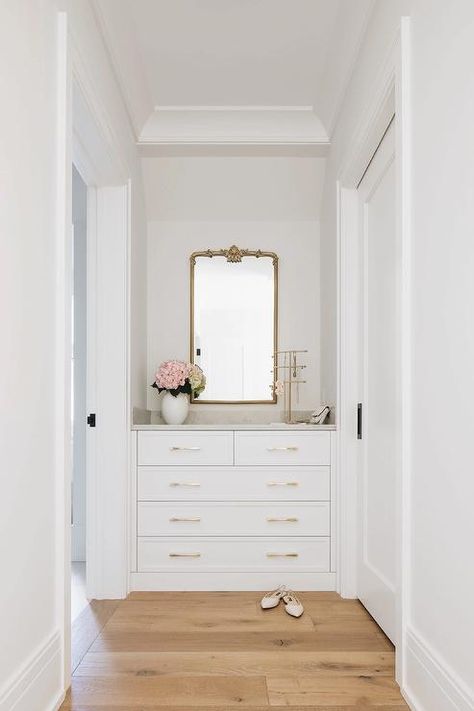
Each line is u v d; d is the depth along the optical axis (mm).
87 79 2322
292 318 4051
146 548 3307
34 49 1787
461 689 1576
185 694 2055
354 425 3189
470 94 1550
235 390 3996
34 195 1789
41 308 1848
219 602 3088
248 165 3879
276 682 2145
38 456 1821
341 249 3252
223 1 2697
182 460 3326
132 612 2922
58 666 1959
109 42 2646
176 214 4051
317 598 3158
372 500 2840
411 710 1938
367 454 2941
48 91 1913
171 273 4051
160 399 3992
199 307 4039
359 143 2789
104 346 3217
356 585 3150
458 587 1611
